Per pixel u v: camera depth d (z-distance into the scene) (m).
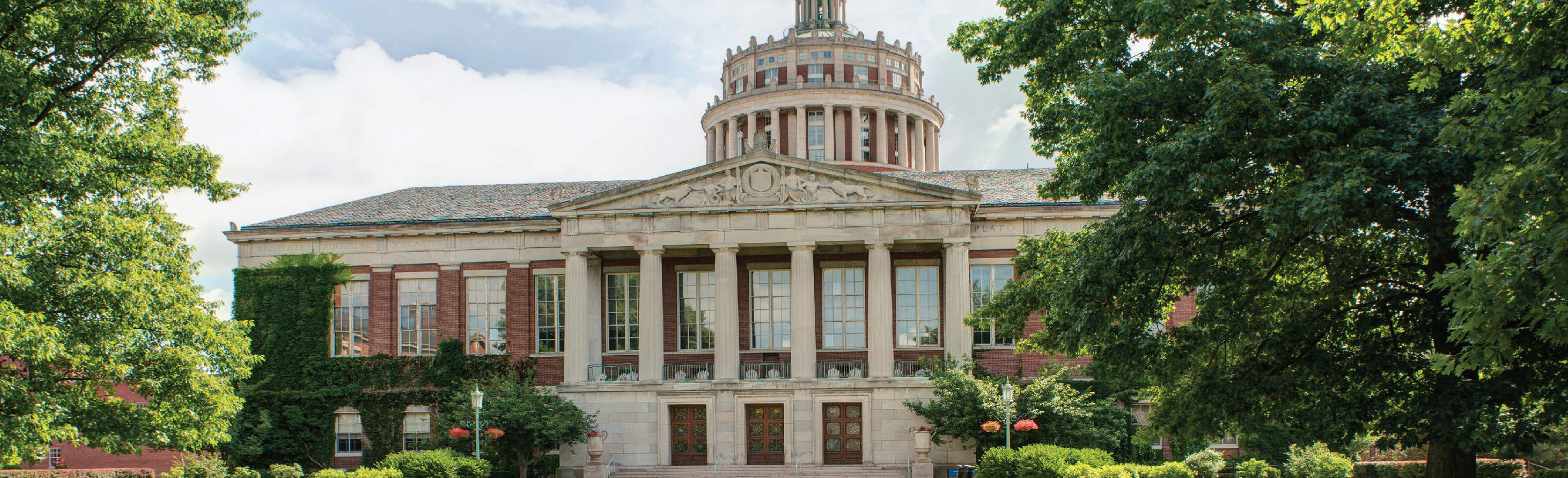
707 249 51.78
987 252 50.75
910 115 78.31
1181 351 28.30
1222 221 25.98
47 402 23.73
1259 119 23.38
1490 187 16.53
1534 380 22.56
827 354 51.53
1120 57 29.16
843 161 74.88
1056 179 32.25
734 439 48.09
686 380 48.84
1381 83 23.62
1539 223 16.44
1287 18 25.58
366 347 53.12
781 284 52.50
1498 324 16.41
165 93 29.20
